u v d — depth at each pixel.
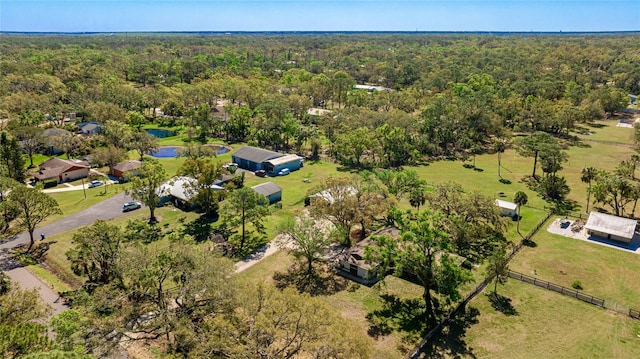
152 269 32.44
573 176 77.81
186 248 34.72
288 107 114.88
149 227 53.75
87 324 28.53
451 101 110.69
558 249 50.28
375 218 58.88
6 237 51.75
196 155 81.62
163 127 123.38
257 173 80.56
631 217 58.44
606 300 39.81
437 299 40.31
